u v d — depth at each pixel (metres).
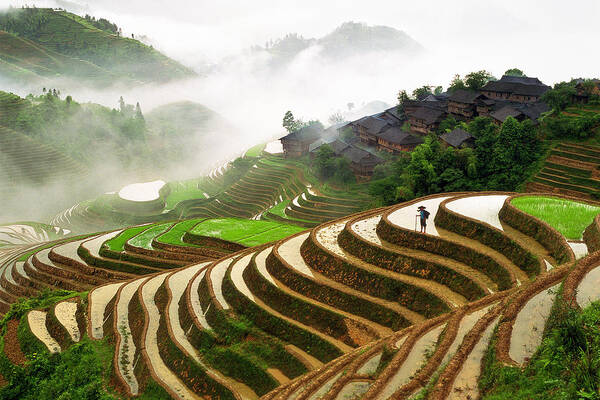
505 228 43.31
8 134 190.38
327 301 40.75
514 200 47.62
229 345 41.00
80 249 79.75
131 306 52.94
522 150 87.25
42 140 197.00
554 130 91.12
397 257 41.81
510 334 22.53
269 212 112.12
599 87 102.25
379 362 26.94
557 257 36.84
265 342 39.78
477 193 55.06
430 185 89.06
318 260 45.66
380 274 40.25
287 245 52.84
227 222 85.75
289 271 45.03
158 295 53.56
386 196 94.38
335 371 27.41
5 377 47.81
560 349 19.44
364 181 114.94
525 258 37.75
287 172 143.88
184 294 50.41
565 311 21.69
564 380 18.14
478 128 103.88
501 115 102.56
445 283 38.25
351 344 37.00
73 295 61.56
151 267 71.56
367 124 132.12
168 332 44.12
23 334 52.34
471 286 36.25
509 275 35.69
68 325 51.94
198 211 140.38
